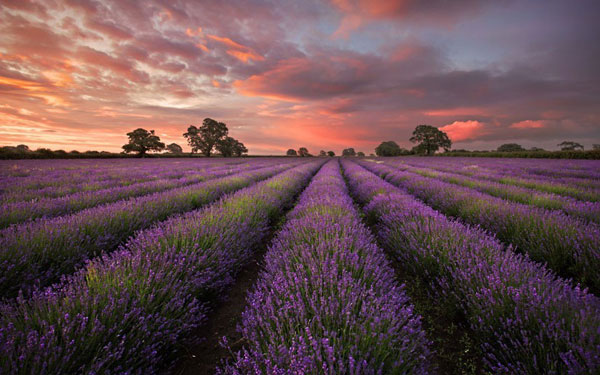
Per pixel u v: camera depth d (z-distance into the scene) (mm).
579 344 1391
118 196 6375
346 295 1866
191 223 3338
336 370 1323
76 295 1768
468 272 2352
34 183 8148
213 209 4301
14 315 1517
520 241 3564
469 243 2900
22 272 2305
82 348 1420
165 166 20844
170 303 1896
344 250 2627
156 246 2658
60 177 10438
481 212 4598
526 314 1730
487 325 1894
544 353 1491
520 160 25828
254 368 1353
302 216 4598
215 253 2717
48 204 4809
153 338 1652
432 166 19031
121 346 1512
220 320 2359
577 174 10789
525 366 1454
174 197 5680
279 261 2621
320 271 2227
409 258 3123
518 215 4031
